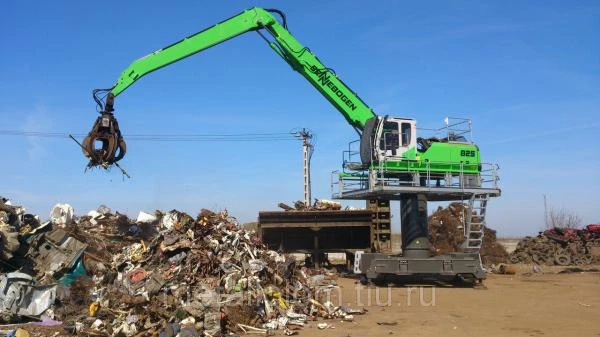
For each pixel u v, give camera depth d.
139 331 11.21
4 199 17.61
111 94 15.05
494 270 27.97
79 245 16.31
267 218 26.56
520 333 11.88
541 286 20.81
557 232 34.72
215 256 14.62
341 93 20.91
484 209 21.02
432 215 33.03
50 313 12.81
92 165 14.31
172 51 17.08
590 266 31.75
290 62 20.64
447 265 20.08
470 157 21.27
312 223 26.66
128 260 15.67
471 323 13.03
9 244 14.61
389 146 20.55
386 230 27.08
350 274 25.14
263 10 19.19
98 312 12.34
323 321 13.32
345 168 21.95
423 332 11.96
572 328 12.44
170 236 15.26
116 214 22.77
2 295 12.55
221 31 18.11
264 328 12.12
